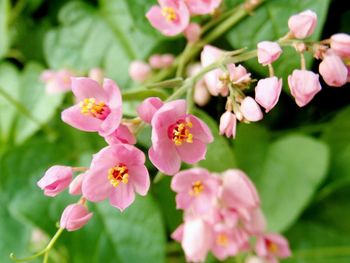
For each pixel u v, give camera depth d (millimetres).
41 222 244
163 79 246
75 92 181
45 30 275
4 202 251
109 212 244
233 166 222
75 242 242
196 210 209
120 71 258
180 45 251
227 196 210
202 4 213
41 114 264
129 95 201
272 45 181
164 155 179
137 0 238
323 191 264
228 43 237
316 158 255
